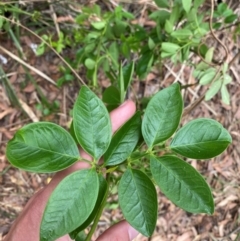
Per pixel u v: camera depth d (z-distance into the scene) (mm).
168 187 196
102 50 444
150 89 523
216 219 538
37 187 505
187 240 529
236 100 545
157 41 412
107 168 218
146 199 197
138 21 518
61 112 509
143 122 207
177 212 533
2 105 502
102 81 505
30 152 189
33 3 480
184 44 384
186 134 207
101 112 200
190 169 196
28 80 507
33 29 500
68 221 182
